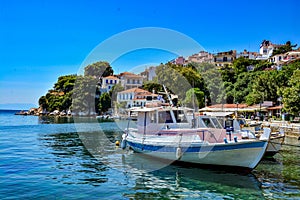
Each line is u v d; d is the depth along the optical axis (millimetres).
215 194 10320
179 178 12305
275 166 14891
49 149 21016
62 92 91000
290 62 68000
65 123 54906
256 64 77062
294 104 34000
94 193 10242
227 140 13805
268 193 10453
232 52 96000
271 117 45938
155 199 9758
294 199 9859
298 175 13008
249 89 56062
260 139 12602
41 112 101000
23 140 27125
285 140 25562
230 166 13234
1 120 66812
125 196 9984
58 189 10609
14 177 12273
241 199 9820
